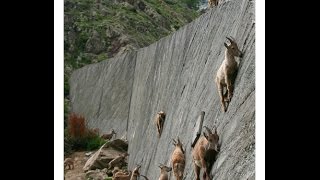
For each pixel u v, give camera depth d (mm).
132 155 13086
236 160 6730
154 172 10555
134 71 14805
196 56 9359
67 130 16766
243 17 7336
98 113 17797
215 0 9672
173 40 11133
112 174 13219
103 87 17734
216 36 8461
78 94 20875
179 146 8461
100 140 16156
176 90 10227
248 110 6695
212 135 7203
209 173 7188
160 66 11938
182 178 8352
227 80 7105
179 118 9555
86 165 13961
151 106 12133
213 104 7914
